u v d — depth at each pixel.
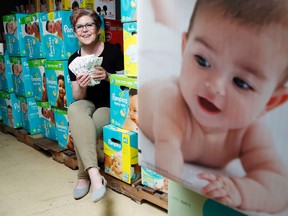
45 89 2.38
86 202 1.68
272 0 0.46
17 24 2.46
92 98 1.96
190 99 0.60
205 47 0.56
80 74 1.71
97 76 1.75
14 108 2.83
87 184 1.76
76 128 1.66
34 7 2.85
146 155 0.74
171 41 0.62
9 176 2.04
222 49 0.53
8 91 2.80
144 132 0.73
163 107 0.66
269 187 0.52
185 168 0.64
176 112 0.64
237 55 0.51
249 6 0.49
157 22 0.64
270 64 0.48
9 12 3.53
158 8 0.63
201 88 0.58
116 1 2.29
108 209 1.61
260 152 0.52
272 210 0.52
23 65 2.52
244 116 0.53
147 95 0.70
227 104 0.54
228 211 0.77
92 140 1.64
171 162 0.67
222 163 0.58
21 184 1.92
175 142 0.65
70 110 1.74
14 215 1.57
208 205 0.81
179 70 0.62
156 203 1.57
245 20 0.49
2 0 3.47
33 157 2.39
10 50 2.65
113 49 1.98
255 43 0.49
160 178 1.55
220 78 0.55
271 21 0.46
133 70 1.58
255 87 0.50
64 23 1.95
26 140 2.69
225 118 0.55
